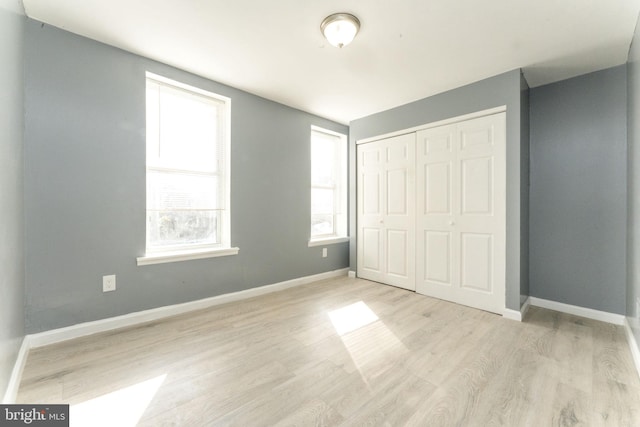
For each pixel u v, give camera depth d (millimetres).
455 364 1834
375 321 2531
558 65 2551
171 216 2691
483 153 2824
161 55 2412
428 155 3262
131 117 2373
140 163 2424
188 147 2797
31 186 1938
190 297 2736
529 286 2986
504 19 1939
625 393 1544
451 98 3061
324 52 2361
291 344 2088
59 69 2045
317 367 1792
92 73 2186
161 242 2629
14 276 1579
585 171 2684
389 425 1322
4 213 1356
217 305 2904
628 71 2350
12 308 1521
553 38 2152
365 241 3998
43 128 1985
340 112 3811
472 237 2898
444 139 3121
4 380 1333
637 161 2033
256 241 3266
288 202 3600
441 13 1879
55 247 2037
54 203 2031
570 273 2756
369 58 2449
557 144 2830
